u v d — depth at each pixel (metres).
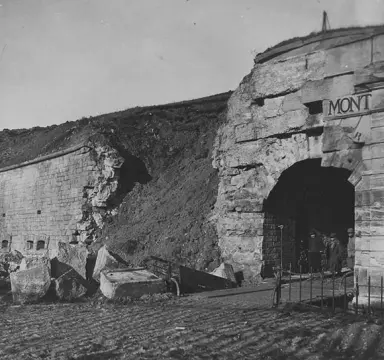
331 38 15.38
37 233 31.81
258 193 18.05
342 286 15.52
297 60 16.30
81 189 27.80
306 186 18.53
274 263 18.09
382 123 13.20
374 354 7.19
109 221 26.81
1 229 36.25
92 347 7.72
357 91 13.92
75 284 13.98
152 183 27.55
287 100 16.70
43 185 31.66
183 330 9.00
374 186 13.09
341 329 8.58
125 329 9.26
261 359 7.08
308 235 19.30
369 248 12.96
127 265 15.66
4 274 22.34
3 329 9.41
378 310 11.88
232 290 15.60
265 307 11.97
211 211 21.50
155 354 7.32
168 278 14.98
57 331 9.15
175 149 29.09
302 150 16.56
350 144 14.22
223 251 19.11
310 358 7.12
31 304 12.98
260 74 17.38
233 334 8.62
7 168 36.16
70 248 16.03
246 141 18.25
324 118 14.81
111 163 27.11
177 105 32.91
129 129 29.94
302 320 10.01
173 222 22.83
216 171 23.48
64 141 32.91
